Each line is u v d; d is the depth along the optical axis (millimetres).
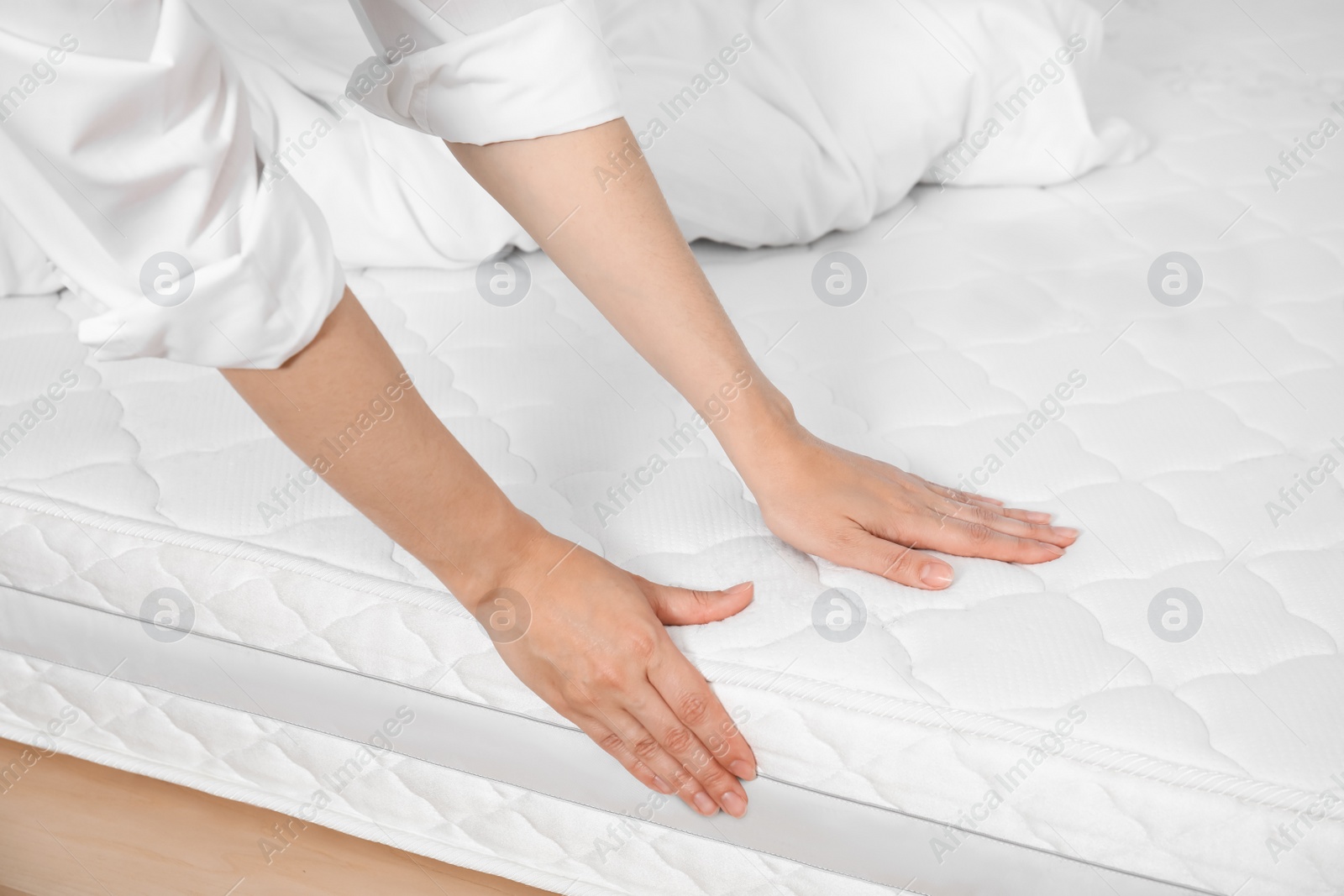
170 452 1183
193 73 666
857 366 1272
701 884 1045
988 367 1259
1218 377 1218
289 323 705
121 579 1110
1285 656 908
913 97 1474
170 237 675
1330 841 826
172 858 1166
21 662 1223
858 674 918
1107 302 1346
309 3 1497
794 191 1430
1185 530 1028
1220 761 849
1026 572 994
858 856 979
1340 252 1397
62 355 1324
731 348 960
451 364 1306
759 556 1026
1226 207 1497
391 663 1041
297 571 1052
